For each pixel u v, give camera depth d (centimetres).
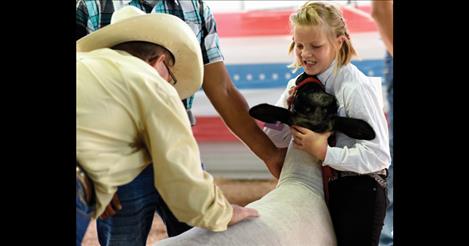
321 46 191
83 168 145
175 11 212
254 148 223
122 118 147
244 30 387
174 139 147
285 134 219
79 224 154
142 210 175
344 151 185
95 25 208
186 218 151
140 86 147
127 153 152
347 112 190
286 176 197
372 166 186
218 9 398
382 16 245
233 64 387
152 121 146
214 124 390
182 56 173
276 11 386
